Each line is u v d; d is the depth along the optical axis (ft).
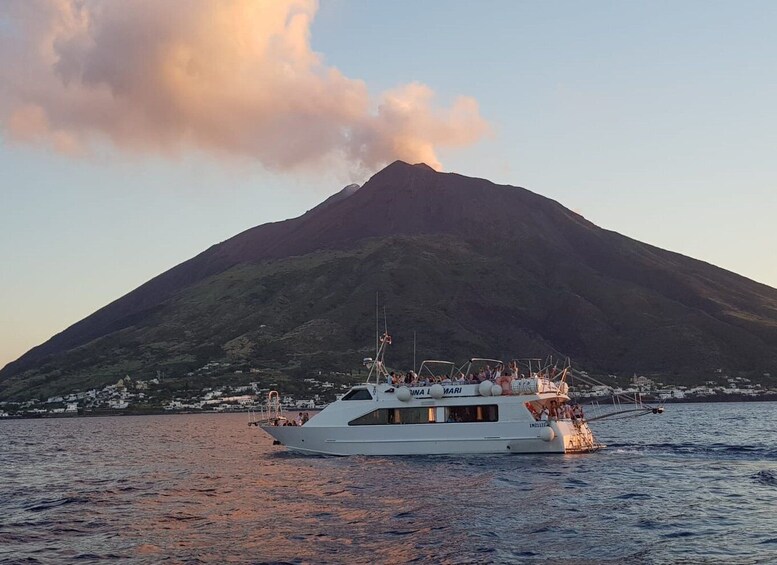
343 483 157.17
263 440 361.30
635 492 140.36
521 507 126.52
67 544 108.47
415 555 95.45
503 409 189.26
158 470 215.31
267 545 102.58
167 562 95.55
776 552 94.73
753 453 208.13
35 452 326.85
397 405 195.72
